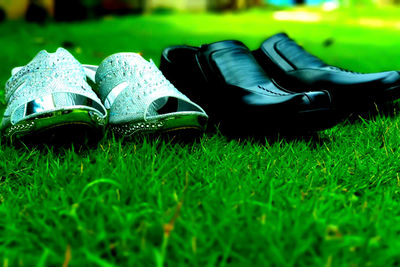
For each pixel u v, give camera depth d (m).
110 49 1.88
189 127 0.71
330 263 0.51
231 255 0.52
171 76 0.87
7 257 0.52
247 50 0.84
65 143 0.69
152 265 0.51
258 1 7.84
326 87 0.84
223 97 0.79
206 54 0.82
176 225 0.55
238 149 0.72
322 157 0.71
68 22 3.94
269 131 0.75
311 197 0.60
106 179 0.59
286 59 0.89
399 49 2.07
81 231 0.54
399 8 7.21
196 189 0.62
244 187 0.61
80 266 0.51
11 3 4.03
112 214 0.56
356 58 1.69
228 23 4.05
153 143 0.70
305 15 5.75
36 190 0.61
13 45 1.96
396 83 0.83
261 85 0.78
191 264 0.51
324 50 2.03
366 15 5.64
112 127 0.73
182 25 3.68
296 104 0.72
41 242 0.54
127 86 0.73
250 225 0.54
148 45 2.06
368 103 0.83
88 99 0.77
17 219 0.57
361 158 0.70
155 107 0.80
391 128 0.79
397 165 0.68
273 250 0.51
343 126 0.83
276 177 0.65
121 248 0.52
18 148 0.70
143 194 0.60
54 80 0.71
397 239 0.54
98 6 4.55
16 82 0.75
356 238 0.53
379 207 0.59
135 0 5.57
